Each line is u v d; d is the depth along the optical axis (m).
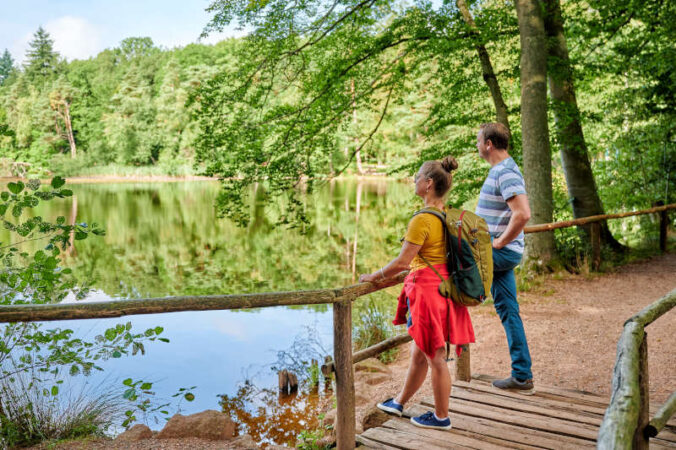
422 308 3.04
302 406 5.73
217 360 7.12
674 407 2.24
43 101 83.81
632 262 10.47
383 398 5.14
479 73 11.66
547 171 9.38
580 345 5.84
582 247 10.46
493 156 3.79
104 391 5.17
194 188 55.47
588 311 7.16
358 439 3.24
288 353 7.39
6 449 3.78
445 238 3.04
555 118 11.33
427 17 10.70
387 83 11.12
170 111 70.69
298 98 11.33
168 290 12.81
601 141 14.82
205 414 4.52
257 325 8.89
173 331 8.51
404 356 6.72
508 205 3.67
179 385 6.27
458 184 12.04
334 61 10.78
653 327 6.13
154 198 42.69
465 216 3.07
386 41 10.87
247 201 34.88
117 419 4.65
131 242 21.25
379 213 28.22
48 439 4.00
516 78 11.90
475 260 3.04
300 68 10.63
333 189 44.47
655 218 13.70
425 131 12.82
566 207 11.88
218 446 4.02
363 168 59.88
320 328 8.68
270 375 6.63
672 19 11.73
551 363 5.36
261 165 10.12
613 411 1.56
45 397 4.35
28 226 4.25
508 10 11.40
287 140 10.28
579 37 13.21
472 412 3.59
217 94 10.07
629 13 12.06
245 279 14.09
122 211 32.34
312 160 10.90
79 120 88.06
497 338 6.31
